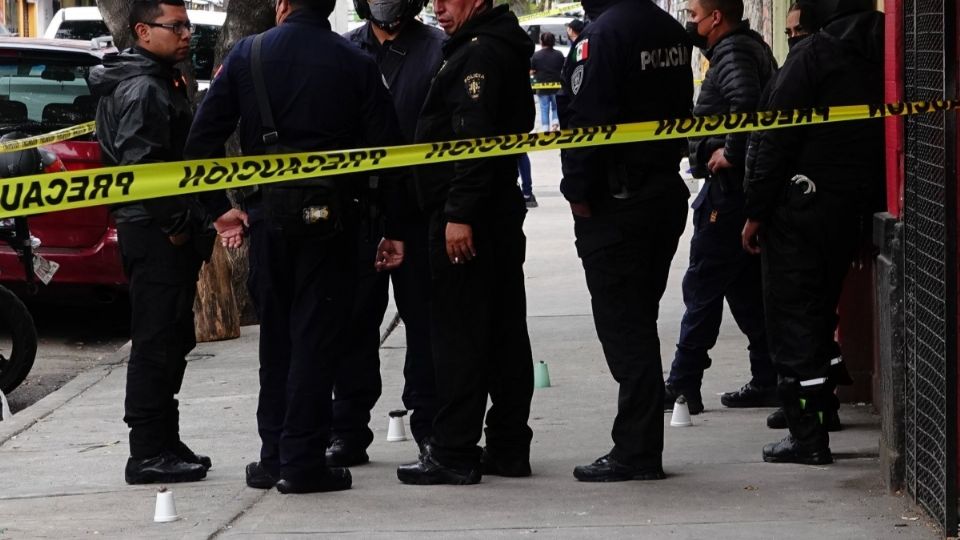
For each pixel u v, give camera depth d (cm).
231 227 1523
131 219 1557
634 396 1504
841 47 1526
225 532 1368
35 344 2220
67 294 2670
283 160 1370
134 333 1599
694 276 1856
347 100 1452
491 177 1435
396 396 2102
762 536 1283
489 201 1488
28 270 2223
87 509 1498
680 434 1767
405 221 1614
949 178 1196
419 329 1655
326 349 1483
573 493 1470
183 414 2012
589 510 1396
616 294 1492
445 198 1473
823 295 1556
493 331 1544
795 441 1573
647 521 1347
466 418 1516
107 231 2628
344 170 1376
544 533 1316
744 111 1748
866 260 1841
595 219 1481
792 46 1747
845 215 1534
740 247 1830
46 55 2675
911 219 1335
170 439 1636
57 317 3034
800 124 1353
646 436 1508
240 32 2719
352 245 1485
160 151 1511
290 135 1439
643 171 1470
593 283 1499
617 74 1436
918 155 1315
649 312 1511
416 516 1391
